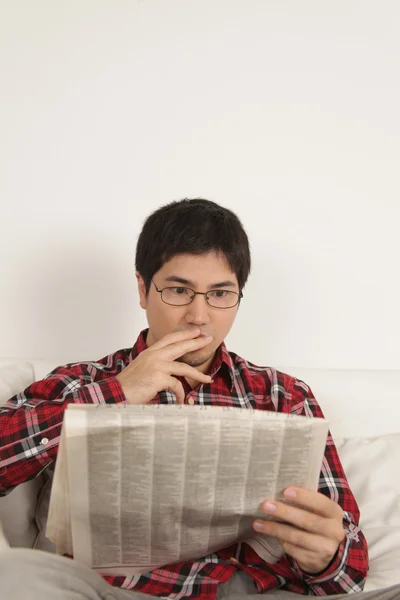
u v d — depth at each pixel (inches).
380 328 60.7
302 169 59.3
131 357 45.6
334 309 60.3
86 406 29.6
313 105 59.3
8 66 54.8
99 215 56.6
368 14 59.9
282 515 32.3
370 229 60.4
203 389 44.1
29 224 55.7
